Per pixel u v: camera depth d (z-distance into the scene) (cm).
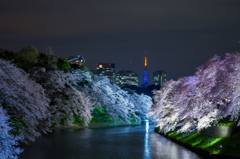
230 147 1773
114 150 2384
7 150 1506
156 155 2131
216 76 1781
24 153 2195
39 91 3522
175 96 2645
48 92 4375
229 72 1599
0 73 2247
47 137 3256
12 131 2480
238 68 1571
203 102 1973
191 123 2388
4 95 2314
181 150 2345
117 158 2028
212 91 1667
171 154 2155
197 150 2136
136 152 2278
